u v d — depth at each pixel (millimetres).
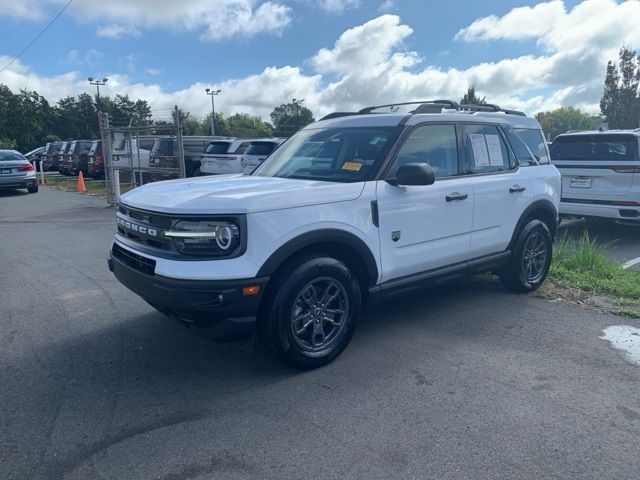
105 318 5020
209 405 3402
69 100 82750
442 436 3039
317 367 3914
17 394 3555
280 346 3666
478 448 2924
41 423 3195
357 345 4355
